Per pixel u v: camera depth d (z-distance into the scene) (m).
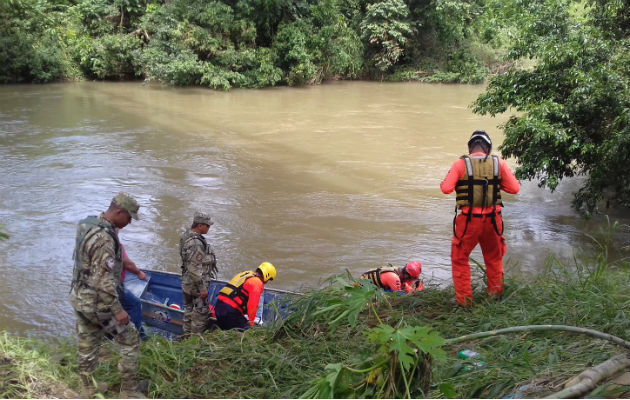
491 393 3.03
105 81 30.39
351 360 3.44
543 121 10.11
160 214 10.83
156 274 7.30
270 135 18.27
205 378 4.09
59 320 6.93
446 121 21.31
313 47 31.61
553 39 10.88
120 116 20.72
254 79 30.19
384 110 23.66
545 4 11.62
